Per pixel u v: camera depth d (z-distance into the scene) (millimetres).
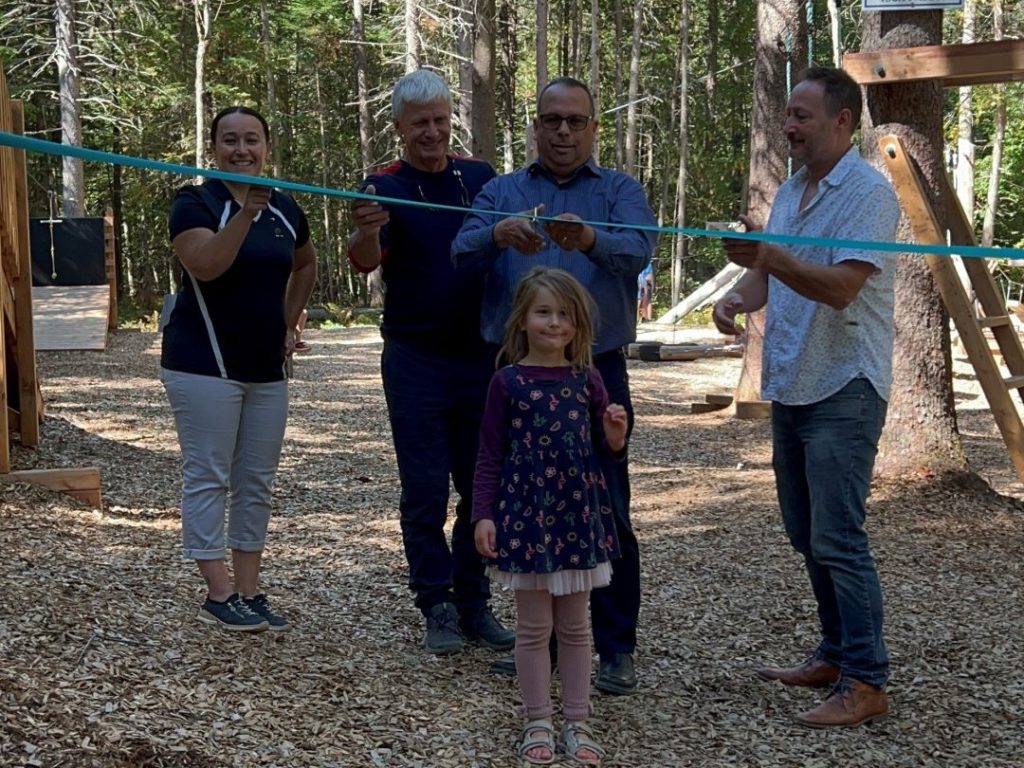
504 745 3543
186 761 3094
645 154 52656
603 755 3520
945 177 7270
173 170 2656
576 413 3465
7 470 6359
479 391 4414
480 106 20297
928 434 7289
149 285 40469
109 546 5426
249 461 4320
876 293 3809
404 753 3396
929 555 5992
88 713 3252
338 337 20797
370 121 39562
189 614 4328
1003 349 7754
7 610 3971
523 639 3518
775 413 4059
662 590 5449
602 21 48906
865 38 7332
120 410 10734
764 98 11656
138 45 33625
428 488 4367
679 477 8406
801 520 4102
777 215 4066
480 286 4328
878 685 3883
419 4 25469
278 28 42219
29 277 7848
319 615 4738
